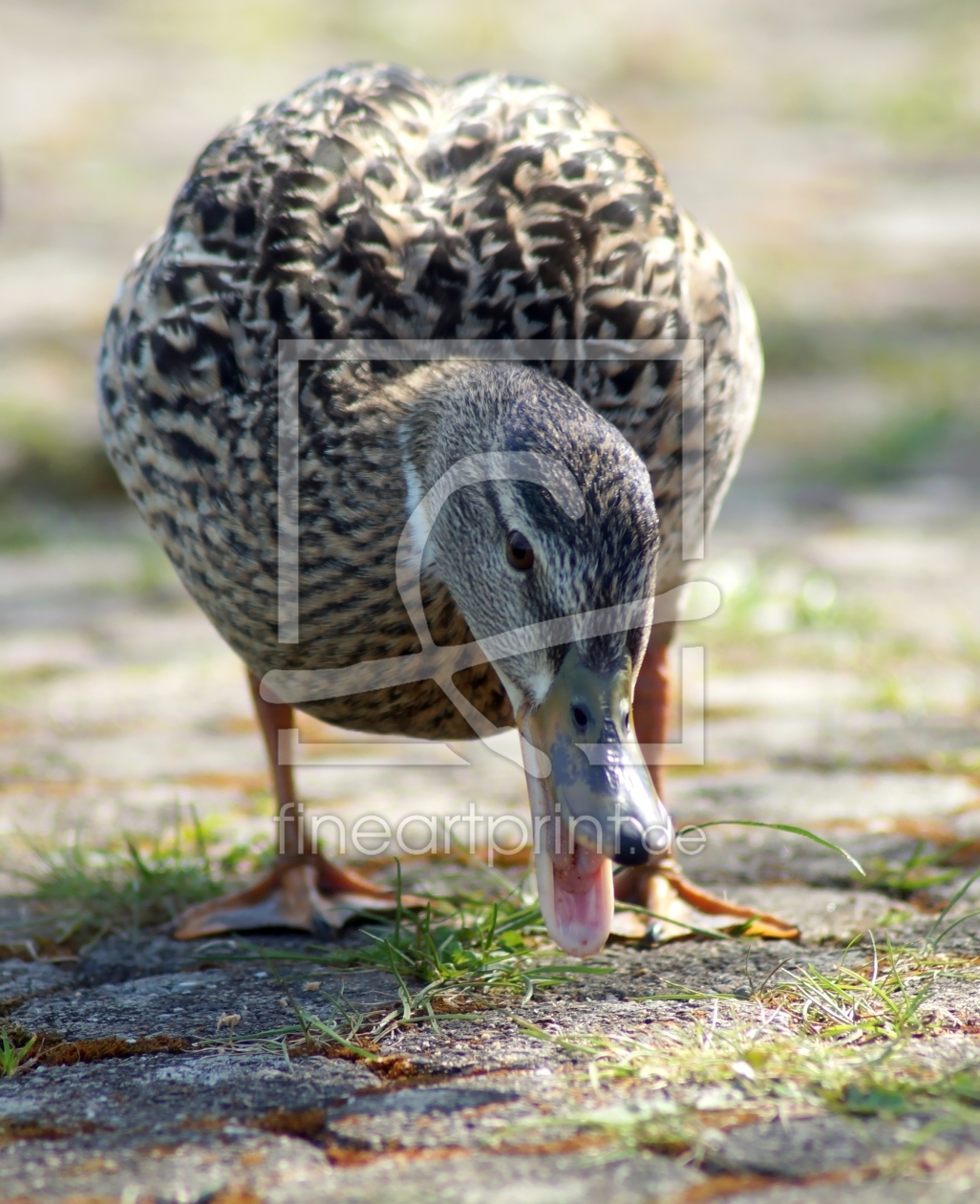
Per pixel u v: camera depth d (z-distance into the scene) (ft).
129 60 114.73
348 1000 17.10
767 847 21.75
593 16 126.72
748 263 73.56
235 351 19.74
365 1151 13.00
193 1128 13.71
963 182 89.71
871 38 130.82
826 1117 12.90
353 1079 14.67
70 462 49.39
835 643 32.35
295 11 127.13
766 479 47.98
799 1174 12.03
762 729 27.25
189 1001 17.33
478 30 121.80
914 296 68.64
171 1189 12.50
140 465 21.11
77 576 40.65
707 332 20.89
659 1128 12.84
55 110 101.24
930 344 62.39
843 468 48.44
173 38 121.29
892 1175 11.91
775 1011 15.84
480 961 17.69
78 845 22.58
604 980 17.37
